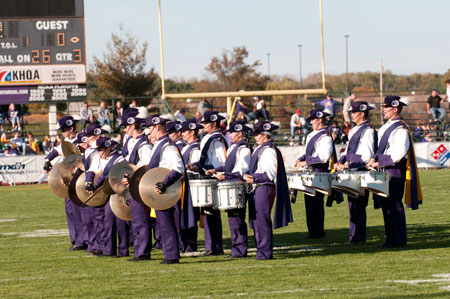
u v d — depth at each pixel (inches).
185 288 387.5
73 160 589.3
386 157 507.2
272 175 476.1
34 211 899.4
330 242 575.2
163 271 448.8
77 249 575.2
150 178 454.0
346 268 435.2
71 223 586.2
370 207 841.5
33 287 410.6
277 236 629.6
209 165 508.4
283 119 2089.1
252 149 504.1
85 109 1430.9
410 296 344.5
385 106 518.3
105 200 537.0
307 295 355.6
